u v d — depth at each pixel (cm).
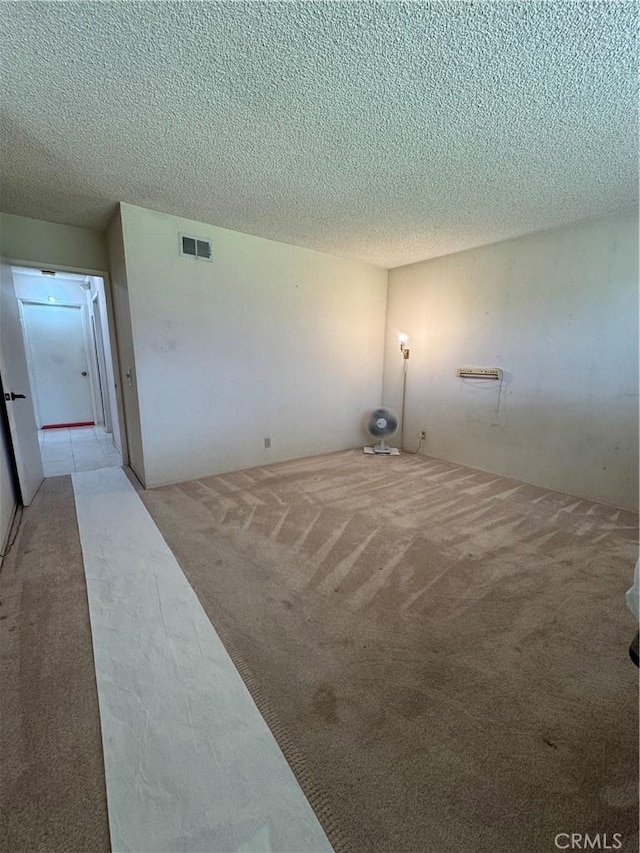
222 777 104
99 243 344
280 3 116
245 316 362
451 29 124
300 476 363
